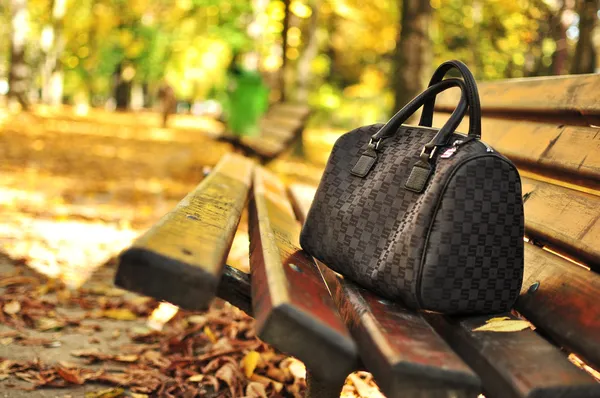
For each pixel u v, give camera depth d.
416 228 1.92
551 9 13.29
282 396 3.01
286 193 4.45
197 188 2.98
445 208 1.89
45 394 2.87
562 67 10.43
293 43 15.81
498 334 1.78
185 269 1.56
